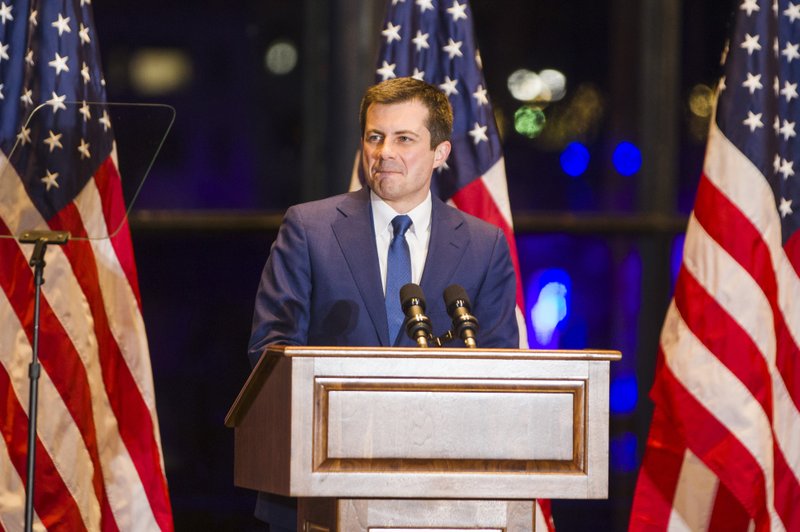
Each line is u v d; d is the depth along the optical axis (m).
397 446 6.86
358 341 8.50
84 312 10.80
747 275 10.96
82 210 10.46
